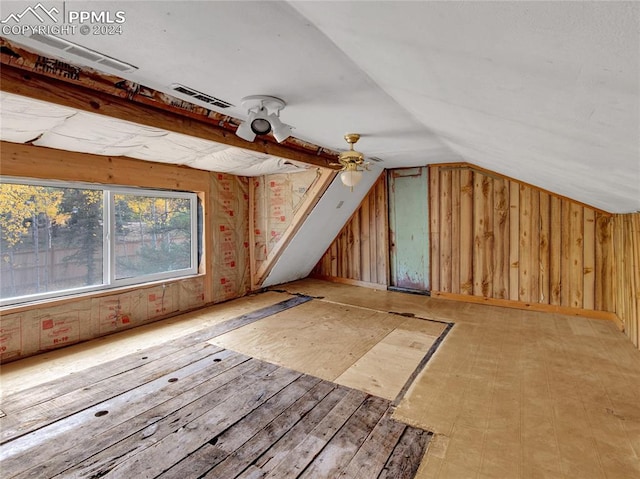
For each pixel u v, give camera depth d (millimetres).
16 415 1896
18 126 2193
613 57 569
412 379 2340
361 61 1362
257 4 1008
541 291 3936
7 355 2598
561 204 3789
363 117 2320
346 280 5570
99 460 1554
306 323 3541
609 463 1533
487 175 4215
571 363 2576
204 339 3084
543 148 1570
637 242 2814
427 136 2896
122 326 3326
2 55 1317
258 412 1944
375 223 5164
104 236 3275
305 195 4289
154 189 3672
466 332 3266
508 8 530
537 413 1932
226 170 4125
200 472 1488
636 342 2861
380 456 1588
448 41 782
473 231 4348
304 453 1607
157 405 2010
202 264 4184
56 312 2867
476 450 1629
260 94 1874
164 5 1016
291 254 4984
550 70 726
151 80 1679
